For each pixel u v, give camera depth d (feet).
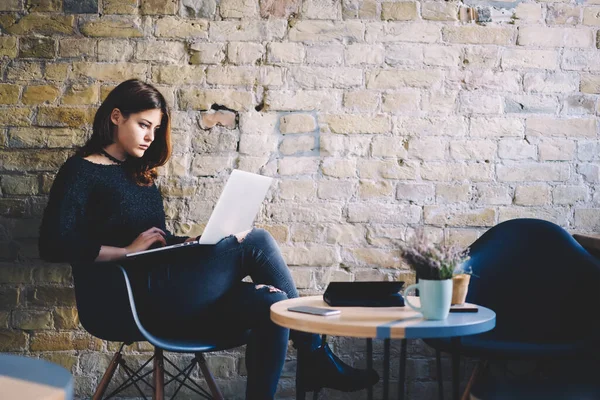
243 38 8.75
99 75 8.61
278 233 8.76
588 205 8.96
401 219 8.83
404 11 8.86
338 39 8.81
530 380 5.41
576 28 8.98
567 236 7.91
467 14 8.93
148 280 6.84
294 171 8.77
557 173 8.95
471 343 7.05
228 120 8.73
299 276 8.77
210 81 8.71
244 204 6.79
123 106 7.27
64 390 2.45
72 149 8.59
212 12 8.73
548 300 7.73
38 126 8.55
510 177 8.91
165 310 6.87
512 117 8.93
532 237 7.97
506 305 7.81
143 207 7.39
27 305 8.52
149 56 8.66
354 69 8.81
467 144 8.88
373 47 8.83
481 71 8.91
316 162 8.79
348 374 6.69
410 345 8.86
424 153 8.85
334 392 8.75
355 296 6.17
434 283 5.47
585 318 7.47
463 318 5.57
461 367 8.85
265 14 8.77
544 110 8.95
